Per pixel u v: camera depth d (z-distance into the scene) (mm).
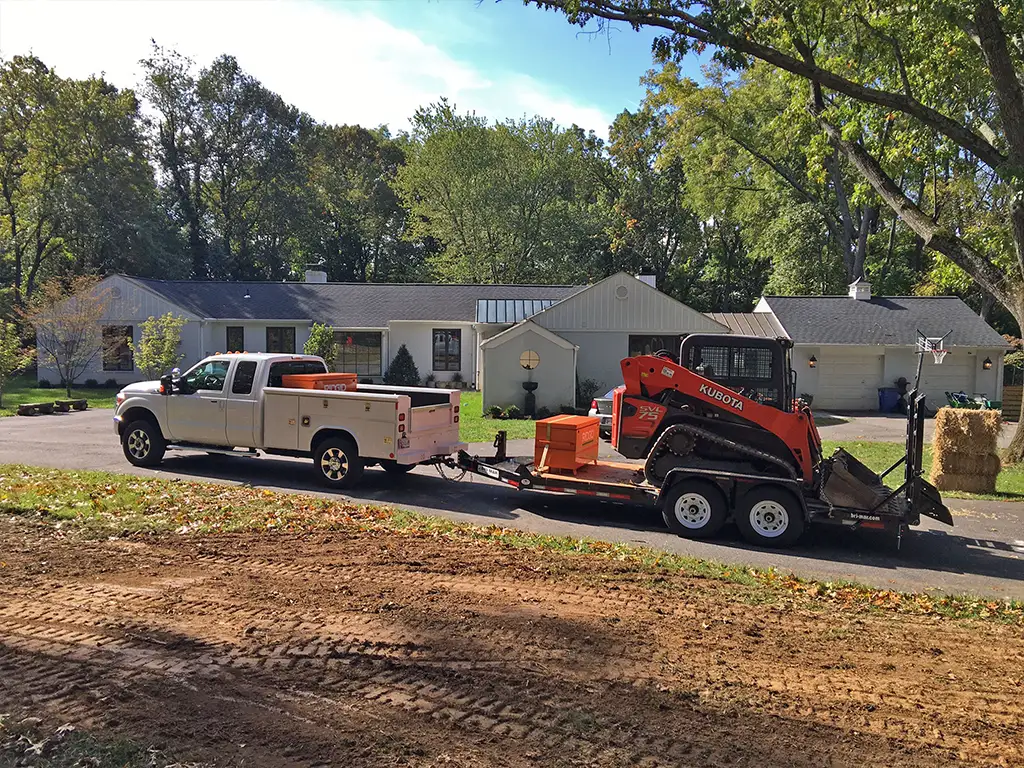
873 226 38812
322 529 7934
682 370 8977
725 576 6934
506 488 11227
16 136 34969
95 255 39594
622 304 23469
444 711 3969
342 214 55188
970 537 9188
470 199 41781
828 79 12125
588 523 9219
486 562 6941
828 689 4465
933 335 26031
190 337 28625
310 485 10859
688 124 34594
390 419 10297
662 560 7355
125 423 12203
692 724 3932
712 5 11438
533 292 32281
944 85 13836
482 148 41531
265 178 48594
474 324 28969
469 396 26500
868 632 5562
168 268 41656
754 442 8773
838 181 34719
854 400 26500
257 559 6793
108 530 7555
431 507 9742
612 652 4879
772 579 6949
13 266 40781
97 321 27469
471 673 4461
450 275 44656
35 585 5895
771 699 4281
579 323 23500
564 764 3486
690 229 48344
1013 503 11211
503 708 4027
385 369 29906
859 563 7883
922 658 5062
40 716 3779
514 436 16938
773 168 35656
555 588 6262
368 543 7465
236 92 47406
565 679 4426
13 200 37312
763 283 49781
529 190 42750
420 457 10570
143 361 25656
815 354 26344
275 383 11508
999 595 6824
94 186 36219
